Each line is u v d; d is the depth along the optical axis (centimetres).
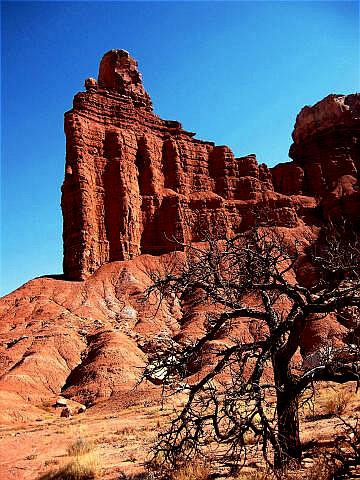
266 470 777
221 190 9256
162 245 8212
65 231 7756
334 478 702
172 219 8306
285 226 8538
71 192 7838
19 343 5281
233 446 806
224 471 878
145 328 6191
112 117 8912
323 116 10219
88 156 8138
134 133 8925
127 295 6975
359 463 734
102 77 9838
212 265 989
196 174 9269
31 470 1330
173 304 6838
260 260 988
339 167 9781
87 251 7488
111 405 3881
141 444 1534
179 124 9806
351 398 1662
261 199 9250
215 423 845
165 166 9112
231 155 9588
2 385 4297
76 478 1066
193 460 943
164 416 2531
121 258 7731
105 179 8194
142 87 9825
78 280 7250
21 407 3947
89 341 5606
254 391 774
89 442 1697
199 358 977
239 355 929
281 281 977
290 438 834
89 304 6600
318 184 9675
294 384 859
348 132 10106
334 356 911
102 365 4734
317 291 947
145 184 8638
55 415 3900
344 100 10688
